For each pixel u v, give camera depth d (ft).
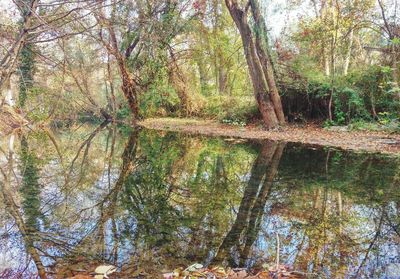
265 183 13.08
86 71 39.93
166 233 7.96
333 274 6.07
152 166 17.11
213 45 47.83
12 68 11.25
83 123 47.09
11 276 5.92
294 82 37.14
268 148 22.86
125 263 6.46
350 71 35.37
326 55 38.22
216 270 6.20
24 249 7.04
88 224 8.52
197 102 46.68
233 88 55.06
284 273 6.09
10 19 17.78
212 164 17.37
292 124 36.83
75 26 17.21
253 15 33.45
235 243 7.45
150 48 39.45
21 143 27.02
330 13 38.29
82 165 17.46
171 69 42.86
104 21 19.17
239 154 20.56
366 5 35.24
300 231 8.17
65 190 12.09
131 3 31.55
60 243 7.35
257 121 40.11
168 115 48.34
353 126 30.50
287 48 38.34
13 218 8.94
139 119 45.62
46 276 5.94
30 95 34.30
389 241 7.60
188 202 10.61
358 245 7.33
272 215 9.31
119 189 12.30
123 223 8.64
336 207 10.02
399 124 27.30
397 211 9.66
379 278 5.92
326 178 13.84
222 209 9.88
